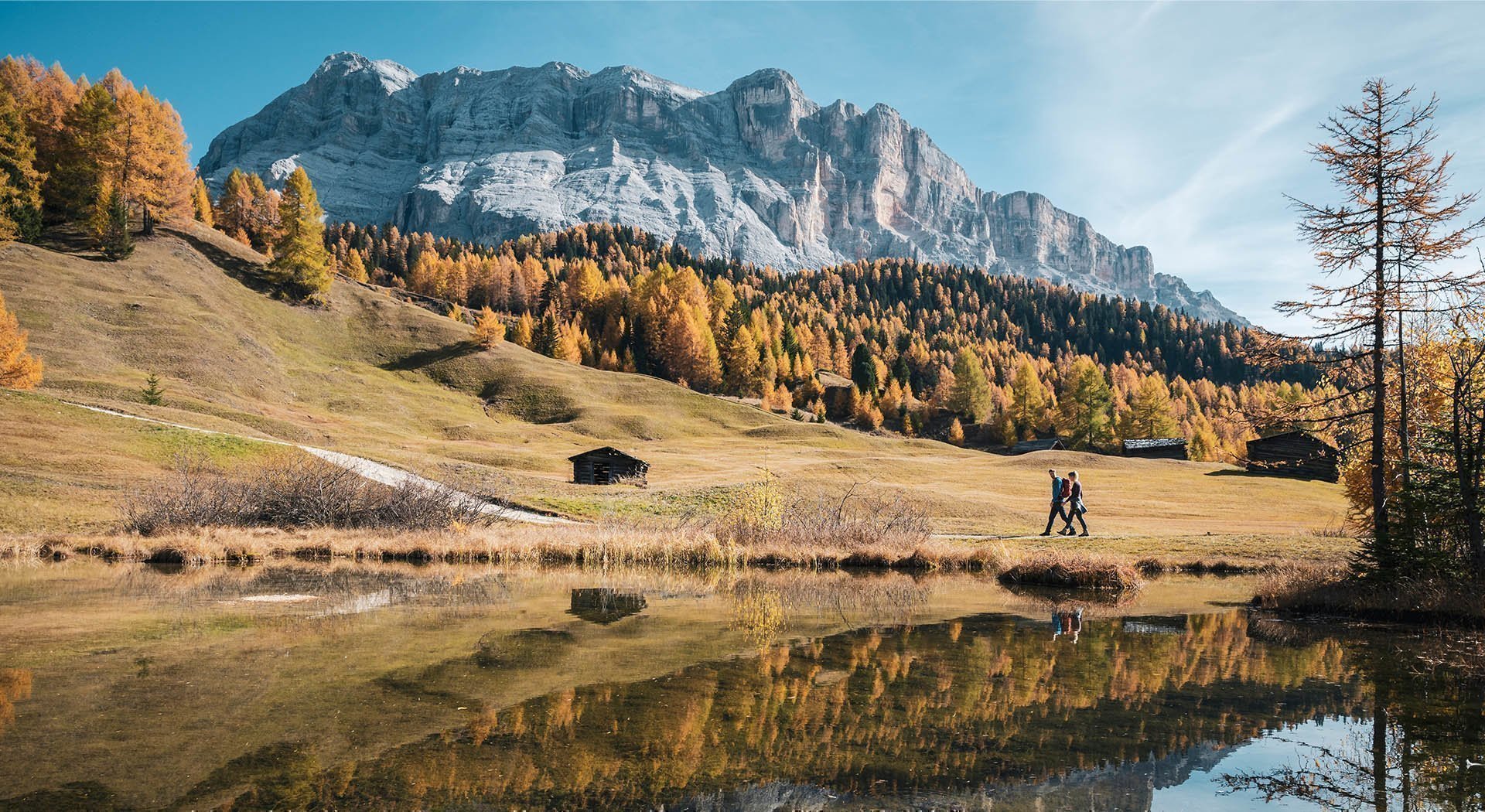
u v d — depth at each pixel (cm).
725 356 15125
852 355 17938
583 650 1100
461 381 10544
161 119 10500
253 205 15512
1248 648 1205
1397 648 1220
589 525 3244
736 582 2094
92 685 849
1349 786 617
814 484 4812
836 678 955
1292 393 9612
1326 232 1884
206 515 2797
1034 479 6475
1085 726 773
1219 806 572
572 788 579
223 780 576
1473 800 595
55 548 2348
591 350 14712
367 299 12512
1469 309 1781
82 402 5406
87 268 9200
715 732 730
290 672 928
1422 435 1942
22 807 514
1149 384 11962
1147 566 2431
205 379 7756
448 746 668
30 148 9662
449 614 1415
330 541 2580
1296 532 3550
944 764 655
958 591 1939
